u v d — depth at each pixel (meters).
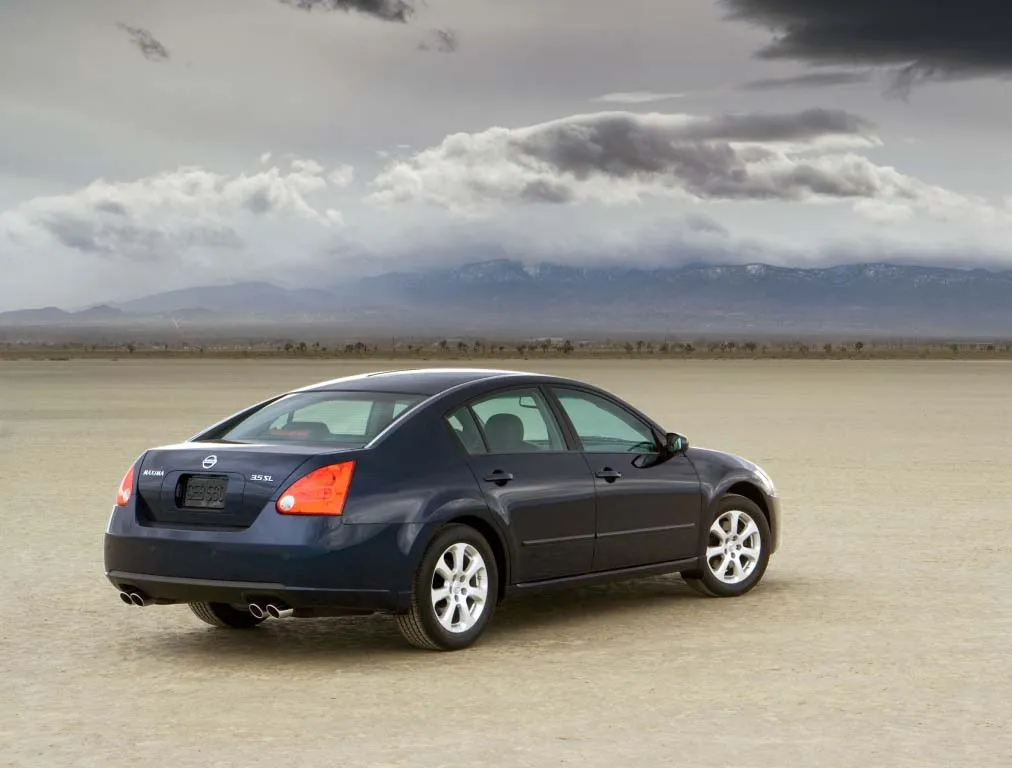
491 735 7.98
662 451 12.33
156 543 10.14
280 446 10.26
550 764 7.36
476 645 10.68
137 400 59.28
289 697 9.02
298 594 9.73
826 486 23.39
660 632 11.12
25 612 12.27
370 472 10.03
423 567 10.15
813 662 9.95
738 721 8.28
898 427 40.22
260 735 8.03
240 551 9.81
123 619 11.97
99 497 21.67
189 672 9.84
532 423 11.33
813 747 7.68
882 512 19.64
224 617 11.45
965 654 10.22
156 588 10.21
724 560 12.74
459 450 10.64
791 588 13.28
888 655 10.18
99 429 39.28
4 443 33.75
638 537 11.81
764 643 10.64
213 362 180.50
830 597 12.75
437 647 10.35
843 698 8.85
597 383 84.69
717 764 7.35
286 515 9.78
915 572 14.24
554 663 9.98
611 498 11.54
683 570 12.44
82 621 11.87
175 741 7.90
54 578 14.08
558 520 11.11
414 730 8.12
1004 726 8.16
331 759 7.49
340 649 10.64
